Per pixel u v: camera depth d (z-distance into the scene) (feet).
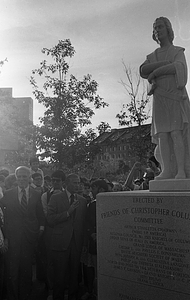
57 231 16.30
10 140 43.62
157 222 13.21
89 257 17.22
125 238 14.08
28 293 16.39
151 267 13.30
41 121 36.81
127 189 22.53
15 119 44.88
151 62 15.44
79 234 16.76
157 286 13.10
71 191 17.13
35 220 16.70
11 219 16.31
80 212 16.94
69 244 16.30
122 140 45.80
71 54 38.47
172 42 15.57
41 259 19.26
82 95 37.22
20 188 16.94
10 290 15.97
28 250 16.38
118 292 14.17
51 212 16.34
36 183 22.30
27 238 16.31
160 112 14.78
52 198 16.61
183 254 12.54
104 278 14.61
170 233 12.87
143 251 13.56
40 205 17.17
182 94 14.37
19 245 16.14
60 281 16.16
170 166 14.87
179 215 12.70
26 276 16.31
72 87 37.47
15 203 16.40
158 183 14.34
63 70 38.17
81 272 18.81
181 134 14.43
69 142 36.73
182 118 14.24
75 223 16.75
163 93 14.67
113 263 14.39
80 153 36.58
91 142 37.65
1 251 15.72
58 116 36.17
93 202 17.40
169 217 12.92
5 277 16.88
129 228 13.98
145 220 13.53
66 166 38.40
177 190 13.78
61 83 37.06
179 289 12.56
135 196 13.85
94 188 17.57
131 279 13.83
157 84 14.94
